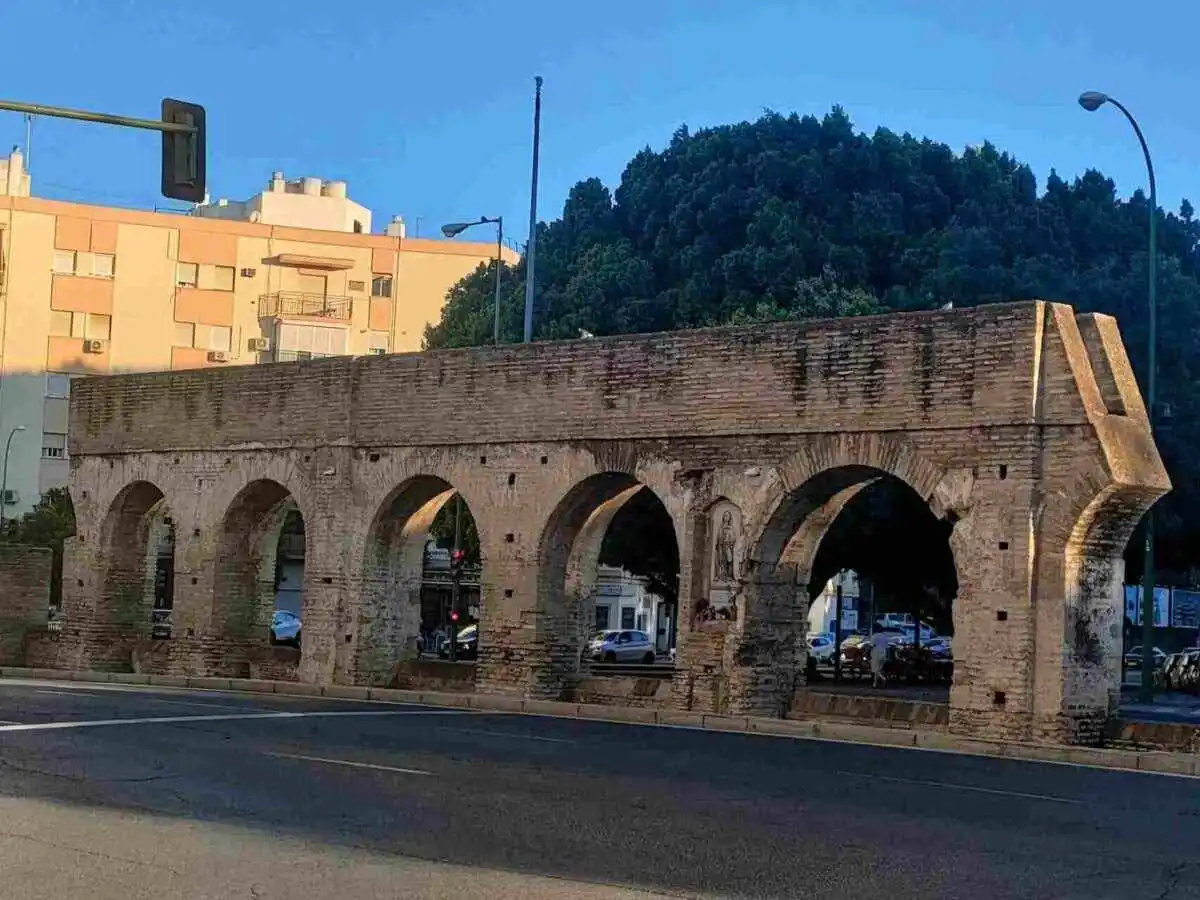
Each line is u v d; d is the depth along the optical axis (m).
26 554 45.41
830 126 70.81
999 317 26.91
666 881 13.16
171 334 88.38
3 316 84.94
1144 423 26.78
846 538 49.88
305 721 26.53
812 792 18.67
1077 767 23.41
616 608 93.44
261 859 13.80
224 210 98.81
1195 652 53.94
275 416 38.75
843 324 28.91
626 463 31.97
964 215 66.94
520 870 13.50
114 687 35.50
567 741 24.38
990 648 26.64
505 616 33.88
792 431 29.42
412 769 20.02
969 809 17.58
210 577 39.88
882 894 12.79
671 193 70.88
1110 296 58.12
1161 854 14.90
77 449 43.56
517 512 33.81
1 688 32.78
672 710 30.59
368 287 92.25
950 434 27.34
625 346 32.25
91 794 17.55
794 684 30.47
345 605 36.84
